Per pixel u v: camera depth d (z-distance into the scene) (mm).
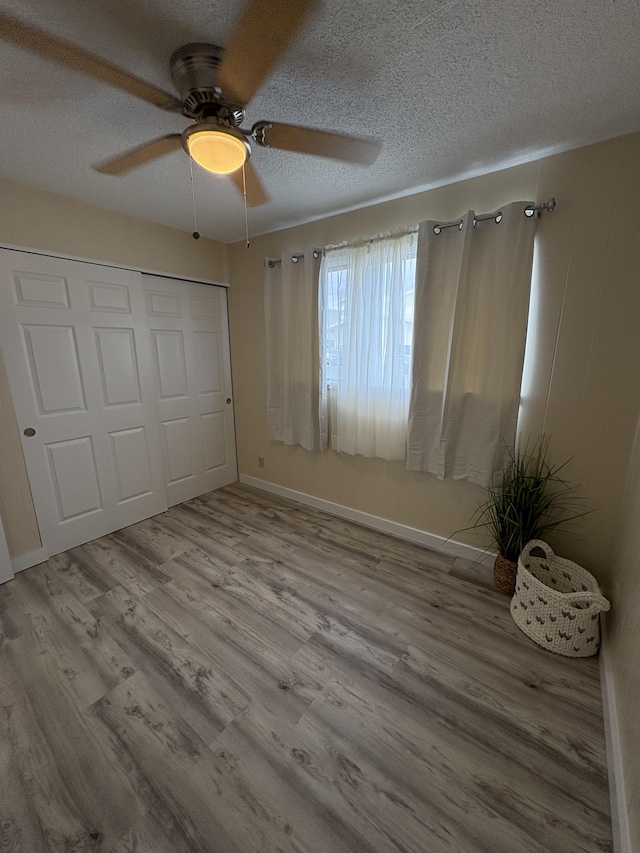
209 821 1048
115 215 2436
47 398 2254
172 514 2975
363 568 2240
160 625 1770
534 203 1792
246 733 1281
